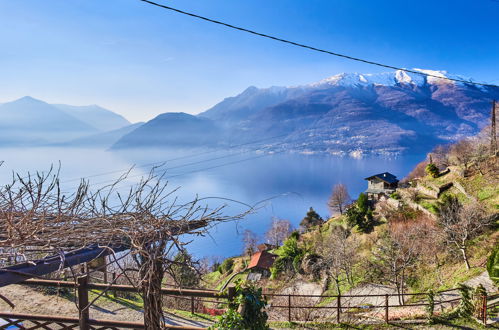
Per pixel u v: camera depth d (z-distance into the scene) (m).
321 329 10.88
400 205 43.59
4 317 7.34
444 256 27.94
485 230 28.62
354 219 44.56
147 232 4.51
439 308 17.12
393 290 25.88
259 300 6.93
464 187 39.47
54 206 4.21
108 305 11.45
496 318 11.52
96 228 4.38
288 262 41.38
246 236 71.50
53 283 6.95
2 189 3.81
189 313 11.38
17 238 3.89
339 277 31.98
